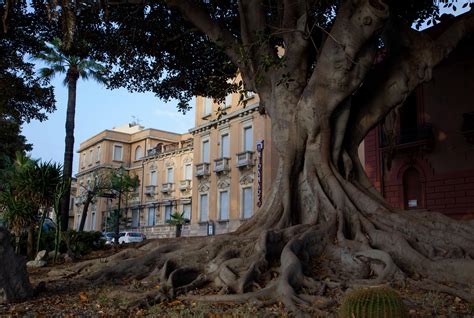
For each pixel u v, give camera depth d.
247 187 35.16
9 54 17.94
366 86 11.82
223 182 37.41
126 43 16.91
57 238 12.92
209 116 39.28
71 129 25.12
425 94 22.94
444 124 22.03
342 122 10.85
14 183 13.38
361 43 9.66
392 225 9.27
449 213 21.34
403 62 11.34
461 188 21.05
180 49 16.98
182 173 46.91
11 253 6.73
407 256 8.10
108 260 9.98
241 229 10.42
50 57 27.48
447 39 11.38
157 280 7.82
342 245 8.62
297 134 10.85
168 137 56.38
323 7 12.63
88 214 58.66
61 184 13.23
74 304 6.48
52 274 9.80
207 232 37.66
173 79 18.34
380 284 7.06
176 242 10.00
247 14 11.89
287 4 11.70
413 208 23.00
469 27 11.50
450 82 22.05
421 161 22.70
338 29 9.88
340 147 10.88
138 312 5.91
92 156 60.00
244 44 11.12
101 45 17.05
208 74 17.78
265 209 10.77
